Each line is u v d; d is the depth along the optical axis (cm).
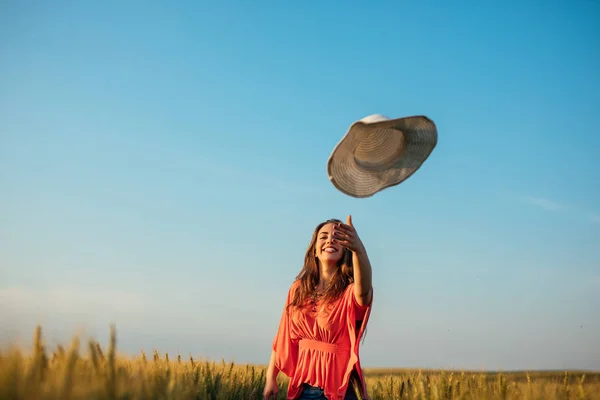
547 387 542
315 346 567
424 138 416
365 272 529
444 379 606
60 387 349
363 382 557
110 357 396
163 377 461
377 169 435
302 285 593
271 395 607
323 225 608
